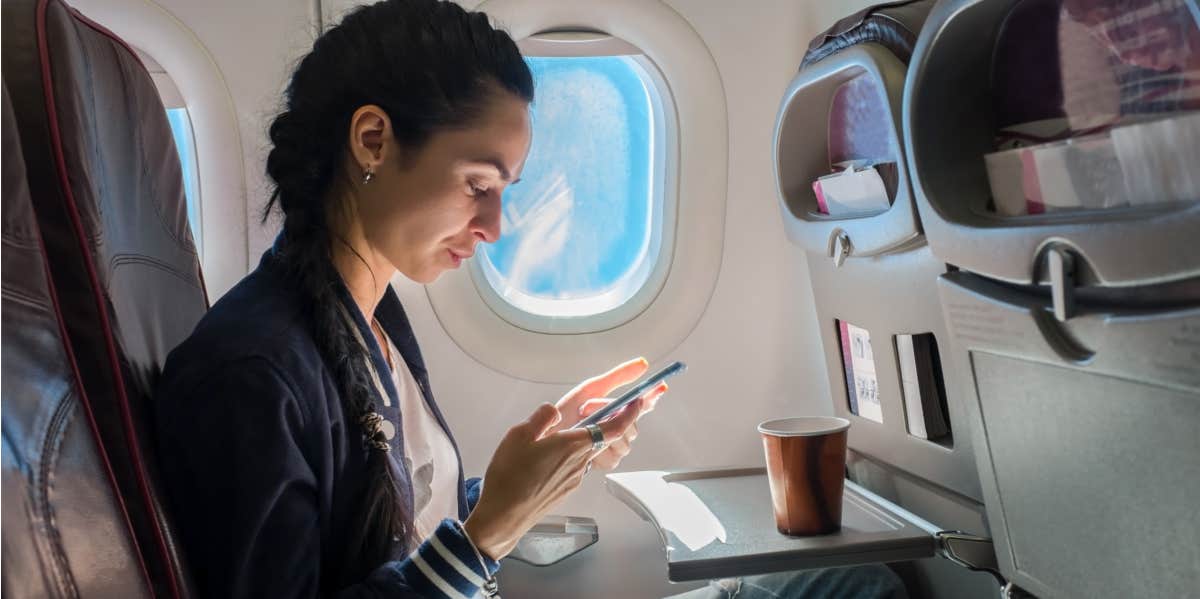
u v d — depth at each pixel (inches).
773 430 47.6
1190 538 31.2
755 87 68.8
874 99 50.9
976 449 43.5
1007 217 38.4
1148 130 29.4
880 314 52.6
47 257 33.1
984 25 38.8
